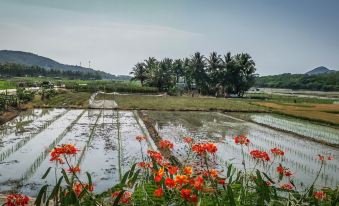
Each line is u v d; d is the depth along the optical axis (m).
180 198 4.67
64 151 5.09
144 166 6.98
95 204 5.14
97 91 79.44
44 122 33.19
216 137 27.98
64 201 4.61
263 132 32.12
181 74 104.94
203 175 5.70
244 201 5.82
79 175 16.08
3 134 26.64
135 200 6.32
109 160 19.16
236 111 49.62
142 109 47.44
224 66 89.06
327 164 20.44
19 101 43.12
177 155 19.28
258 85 192.88
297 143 27.33
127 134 27.80
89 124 32.88
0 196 11.77
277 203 5.77
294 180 16.33
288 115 46.41
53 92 60.97
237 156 20.89
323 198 8.20
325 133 33.19
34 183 14.66
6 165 17.55
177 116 42.09
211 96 86.06
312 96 105.06
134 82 136.00
